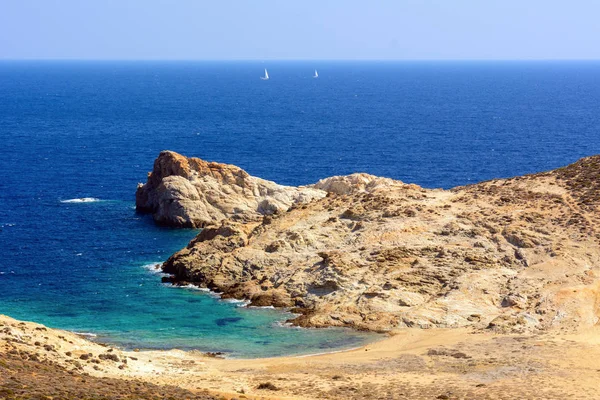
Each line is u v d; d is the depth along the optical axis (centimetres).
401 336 7925
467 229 10031
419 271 9194
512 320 8000
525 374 6400
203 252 10588
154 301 9450
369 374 6638
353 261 9506
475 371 6569
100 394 5006
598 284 8612
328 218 10869
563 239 9606
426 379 6400
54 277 10494
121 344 7944
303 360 7225
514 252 9506
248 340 8025
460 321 8225
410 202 11100
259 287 9606
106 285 10125
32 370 5662
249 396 5859
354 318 8475
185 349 7769
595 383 6100
